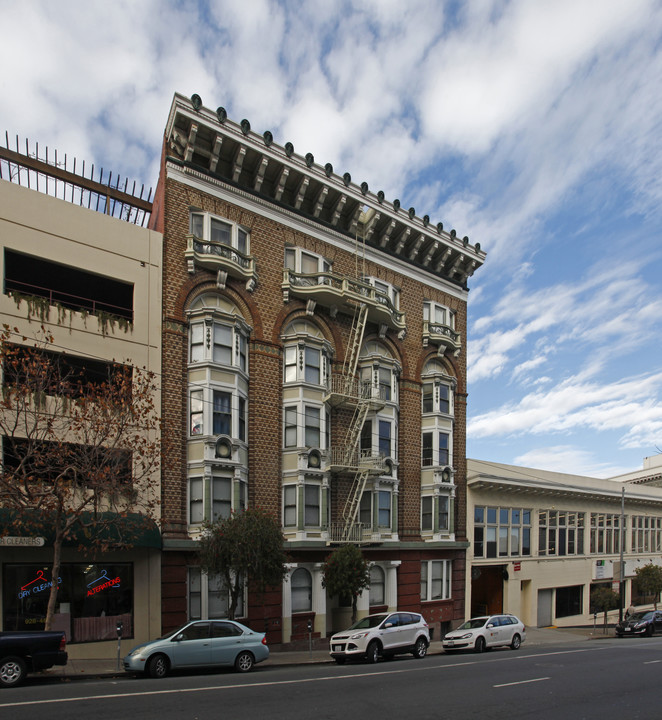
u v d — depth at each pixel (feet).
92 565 70.44
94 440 60.80
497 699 44.14
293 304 93.35
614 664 64.08
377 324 104.83
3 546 63.72
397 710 39.78
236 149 88.17
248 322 87.92
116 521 63.10
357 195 100.94
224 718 36.17
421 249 115.14
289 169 92.99
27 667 48.75
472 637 81.30
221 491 79.92
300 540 86.02
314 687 47.44
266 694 44.06
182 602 75.31
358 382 99.35
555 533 139.03
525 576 127.65
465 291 123.54
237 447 81.87
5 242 70.03
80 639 68.23
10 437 59.62
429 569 106.11
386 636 70.95
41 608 66.69
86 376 74.74
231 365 82.94
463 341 121.29
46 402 65.98
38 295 76.64
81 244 75.46
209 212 86.28
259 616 81.87
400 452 105.91
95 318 74.79
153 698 41.75
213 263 83.71
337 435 96.37
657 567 152.35
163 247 81.97
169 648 55.72
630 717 39.19
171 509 76.13
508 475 130.93
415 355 111.04
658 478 212.02
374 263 106.42
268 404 88.07
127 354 76.48
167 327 80.07
